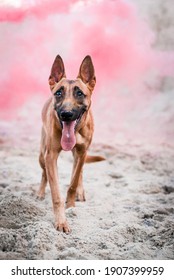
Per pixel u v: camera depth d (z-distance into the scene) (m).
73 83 2.19
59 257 1.87
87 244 1.96
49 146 2.19
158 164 3.35
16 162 3.23
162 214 2.36
